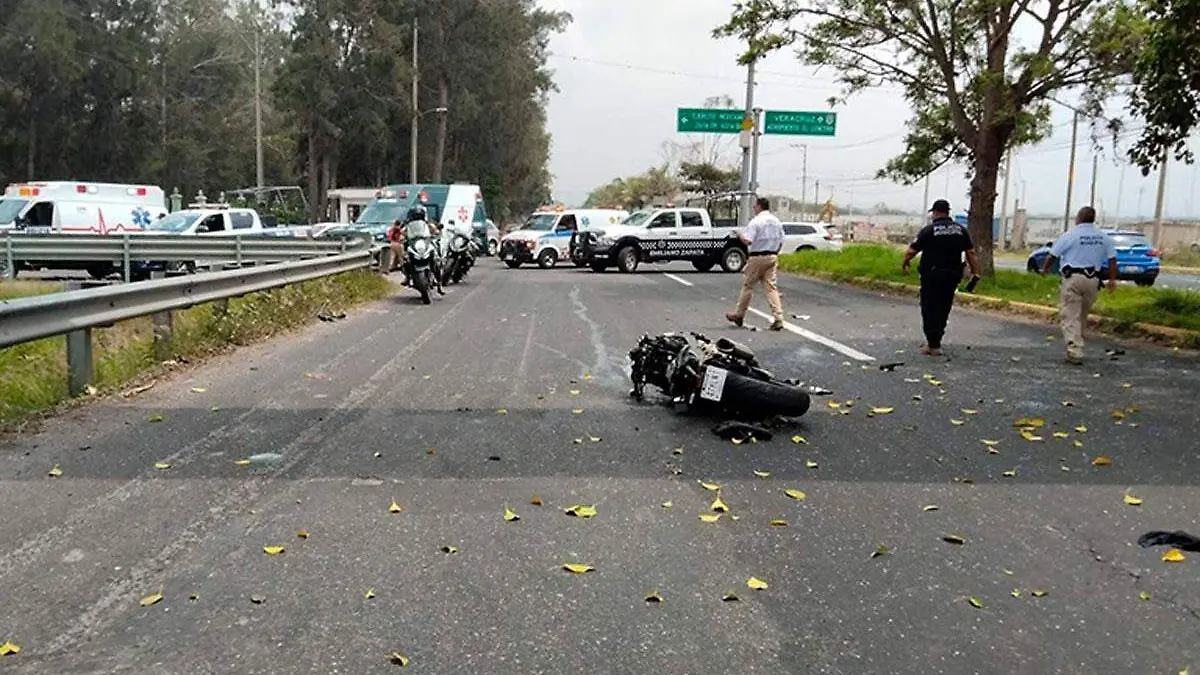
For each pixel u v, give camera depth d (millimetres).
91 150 52656
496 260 38438
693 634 3625
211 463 5797
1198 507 5195
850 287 21891
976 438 6734
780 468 5906
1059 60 18438
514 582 4086
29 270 20969
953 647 3545
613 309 15883
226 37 64938
